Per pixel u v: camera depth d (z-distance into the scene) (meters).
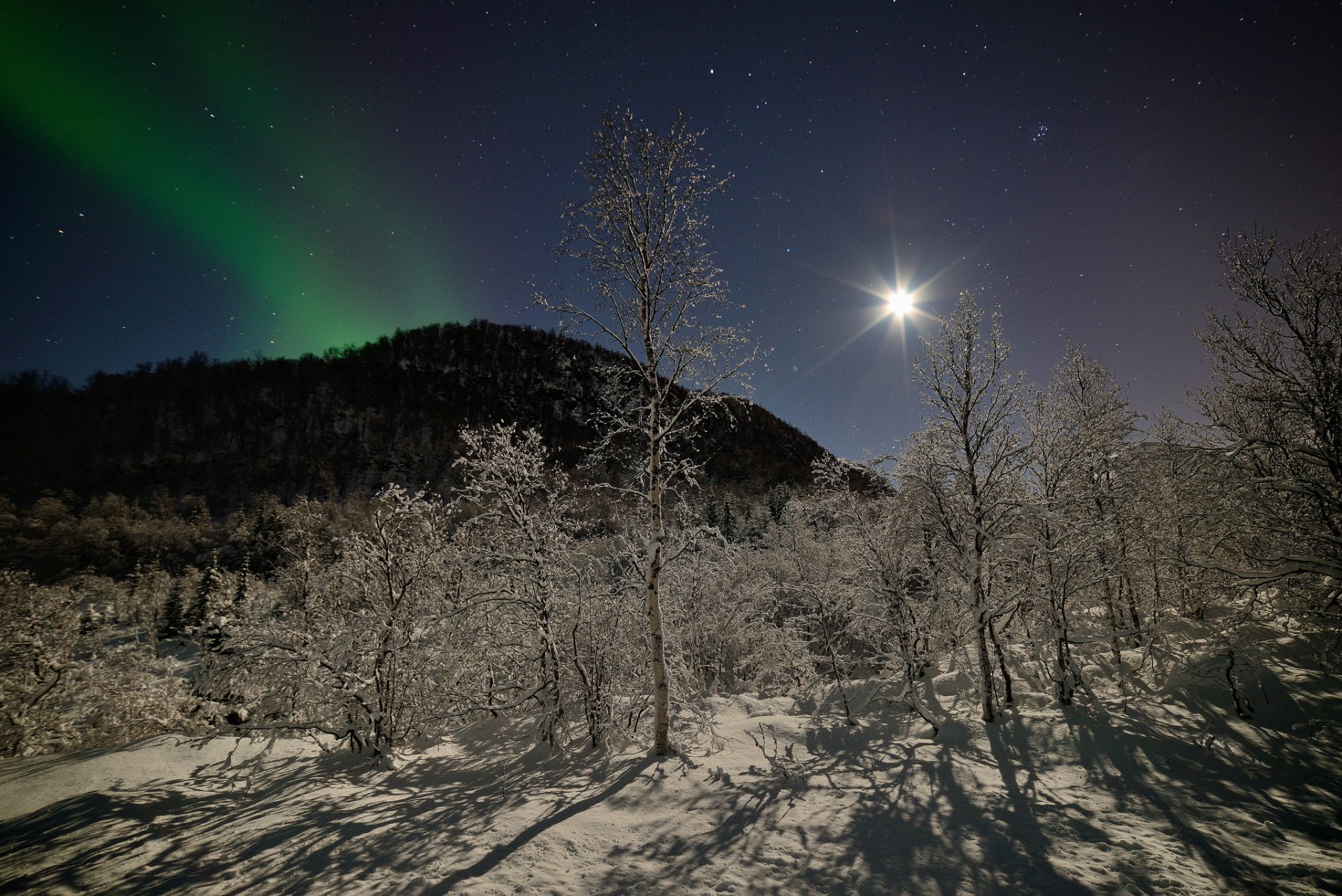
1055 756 10.22
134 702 20.38
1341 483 11.20
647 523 14.03
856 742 12.12
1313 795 7.97
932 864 6.56
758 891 6.03
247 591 32.59
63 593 35.72
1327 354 11.45
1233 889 5.79
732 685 22.97
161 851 7.08
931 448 13.30
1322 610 12.12
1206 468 13.69
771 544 30.22
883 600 15.21
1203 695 12.10
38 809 9.28
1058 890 5.94
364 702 12.73
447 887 6.04
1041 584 13.34
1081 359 16.09
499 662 13.95
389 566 13.70
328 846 7.13
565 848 7.00
